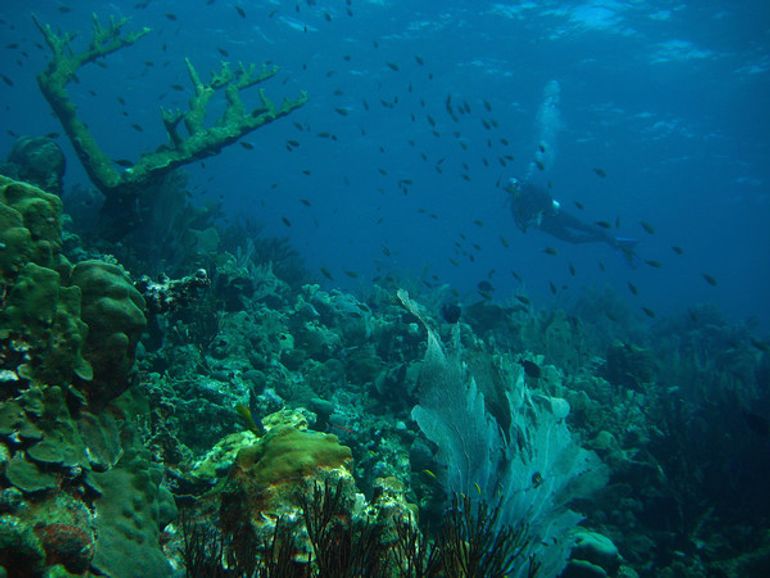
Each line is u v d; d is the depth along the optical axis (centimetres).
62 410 267
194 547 274
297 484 293
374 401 780
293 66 3300
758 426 676
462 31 2573
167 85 3994
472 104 3469
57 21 3095
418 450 585
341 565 235
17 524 218
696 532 672
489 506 470
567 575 547
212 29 2975
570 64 2748
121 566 266
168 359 599
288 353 846
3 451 237
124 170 798
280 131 4734
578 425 849
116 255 856
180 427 496
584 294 2155
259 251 1534
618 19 2283
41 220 292
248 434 439
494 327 1232
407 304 582
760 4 2008
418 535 287
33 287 262
